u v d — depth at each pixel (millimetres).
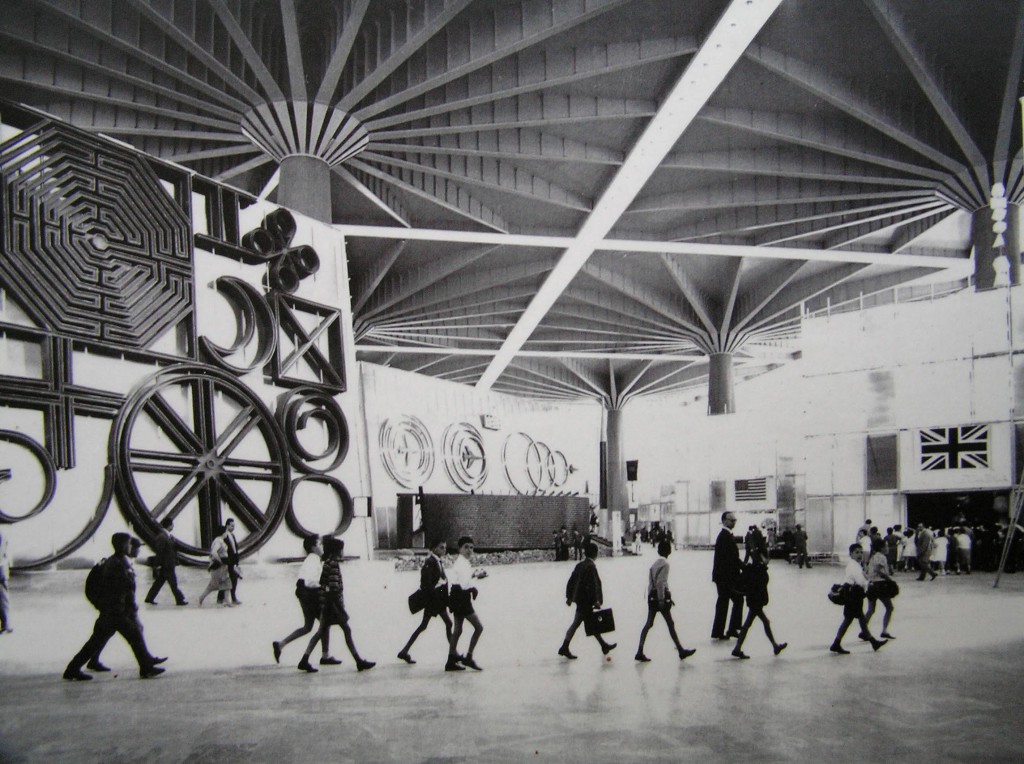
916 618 14891
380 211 35469
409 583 23094
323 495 19406
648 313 49719
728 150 31734
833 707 7809
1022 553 27594
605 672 9836
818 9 23156
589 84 26797
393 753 6316
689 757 6148
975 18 23656
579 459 48344
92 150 15539
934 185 31641
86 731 7066
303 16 24141
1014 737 6703
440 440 39250
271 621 14023
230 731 7031
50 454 13922
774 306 48875
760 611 10883
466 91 25422
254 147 27922
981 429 28984
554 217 37406
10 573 13117
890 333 31281
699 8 23125
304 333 19625
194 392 16688
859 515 31453
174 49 23578
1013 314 28750
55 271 14516
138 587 15250
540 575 28109
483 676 9641
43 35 22000
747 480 41938
